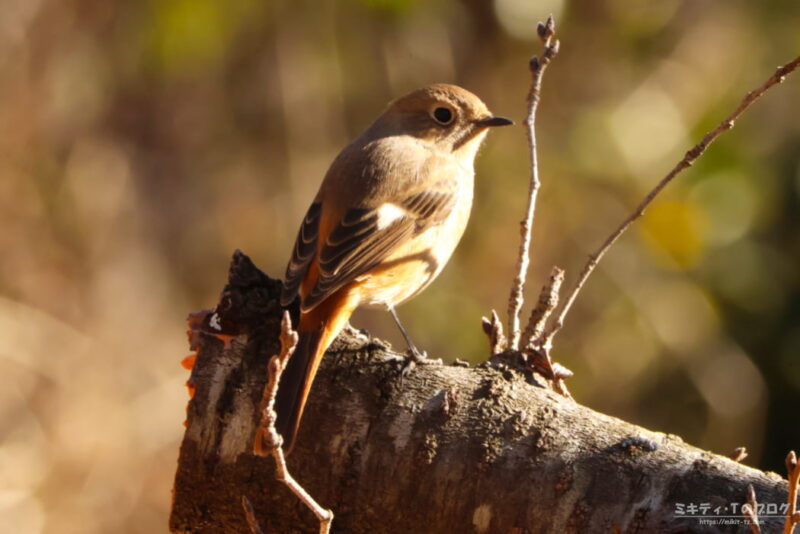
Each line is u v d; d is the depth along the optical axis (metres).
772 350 12.72
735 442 12.65
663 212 12.76
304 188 14.06
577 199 13.55
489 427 5.33
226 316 5.70
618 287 13.24
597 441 5.21
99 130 14.25
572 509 5.11
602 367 13.06
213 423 5.54
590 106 13.78
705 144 6.09
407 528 5.35
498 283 13.40
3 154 13.62
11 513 11.84
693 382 12.85
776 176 12.82
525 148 13.76
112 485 12.41
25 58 13.82
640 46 13.83
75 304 13.41
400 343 13.09
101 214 13.96
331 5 13.93
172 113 14.44
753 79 13.34
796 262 12.73
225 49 14.11
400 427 5.41
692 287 12.98
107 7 14.09
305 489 5.45
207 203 14.38
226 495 5.54
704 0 13.80
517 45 13.93
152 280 13.91
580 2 13.93
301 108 14.07
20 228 13.49
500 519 5.21
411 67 13.98
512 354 5.65
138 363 13.30
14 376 12.67
